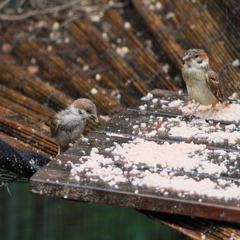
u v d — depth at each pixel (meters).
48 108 11.78
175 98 11.10
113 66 13.70
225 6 14.57
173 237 13.73
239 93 12.56
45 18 15.42
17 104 11.75
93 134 9.30
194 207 7.23
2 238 14.08
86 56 14.14
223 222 7.57
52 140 10.37
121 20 15.17
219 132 9.54
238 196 7.41
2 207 14.04
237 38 14.05
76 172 7.91
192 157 8.52
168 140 9.19
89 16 15.32
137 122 9.88
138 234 14.00
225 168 8.16
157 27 14.40
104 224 14.16
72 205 14.32
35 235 14.14
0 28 15.07
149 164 8.24
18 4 16.53
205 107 10.61
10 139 10.17
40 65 13.86
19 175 9.05
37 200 14.16
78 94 13.04
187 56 10.20
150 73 13.57
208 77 10.12
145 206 7.38
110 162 8.27
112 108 12.30
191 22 14.43
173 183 7.67
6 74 13.25
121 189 7.47
